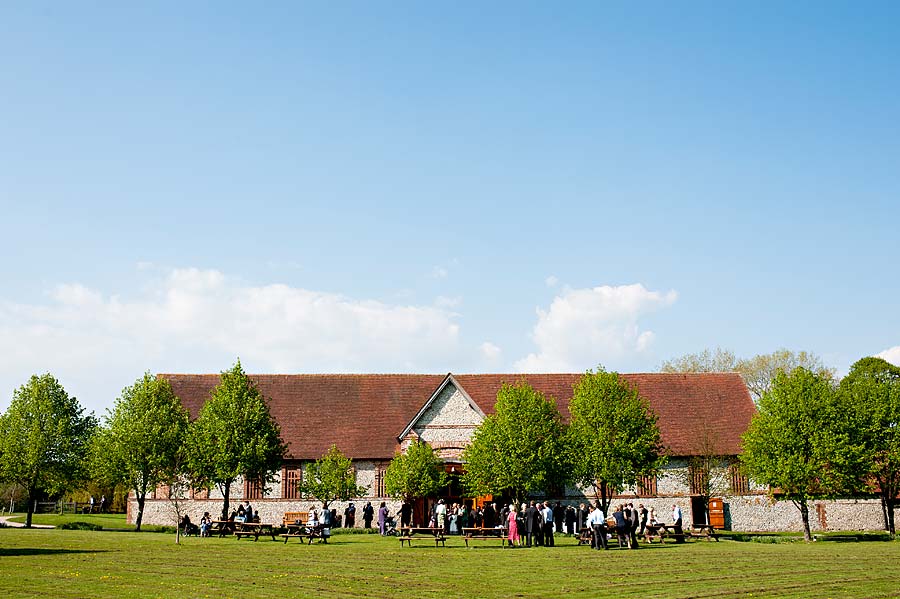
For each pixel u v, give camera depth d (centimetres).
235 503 5375
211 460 4609
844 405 4569
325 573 2595
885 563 2931
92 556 2961
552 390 5975
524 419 4503
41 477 5188
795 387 4550
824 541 4284
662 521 5434
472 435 4800
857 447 4391
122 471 4797
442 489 5259
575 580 2464
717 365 9019
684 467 5534
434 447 5256
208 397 5819
